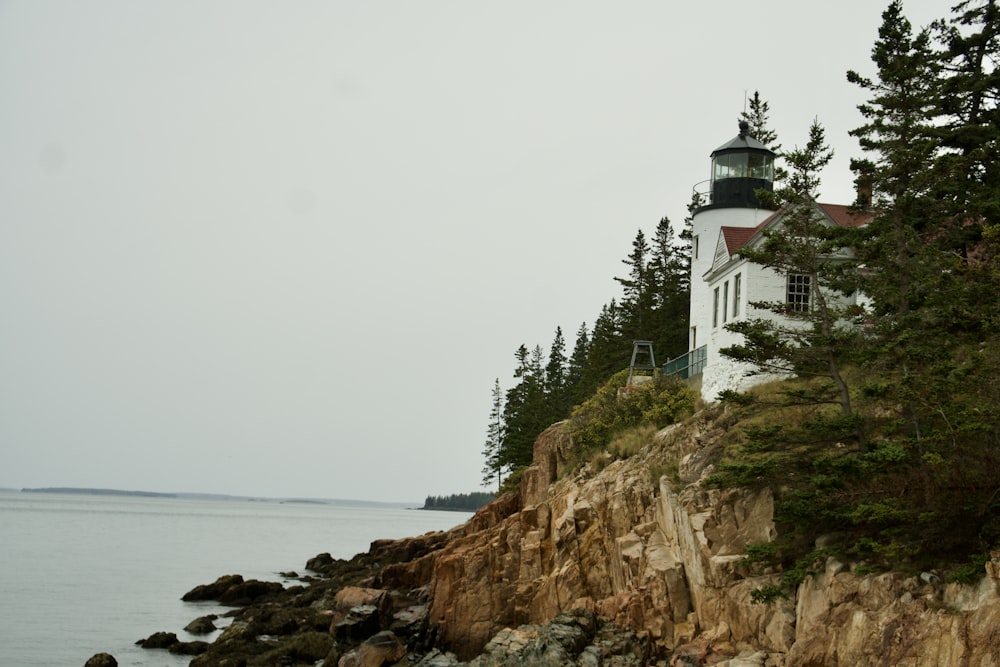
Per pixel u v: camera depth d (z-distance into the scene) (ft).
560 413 276.00
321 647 143.64
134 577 261.65
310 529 643.04
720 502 95.55
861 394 84.38
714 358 143.23
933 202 96.99
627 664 93.61
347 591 153.99
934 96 108.58
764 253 95.25
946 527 72.59
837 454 87.45
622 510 113.29
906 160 92.89
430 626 134.62
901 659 66.90
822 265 95.86
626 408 153.17
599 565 113.19
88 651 153.58
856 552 77.51
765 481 90.27
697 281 179.52
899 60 107.96
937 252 91.35
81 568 281.54
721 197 176.96
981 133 111.55
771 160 176.96
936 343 83.30
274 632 160.04
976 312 79.46
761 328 93.50
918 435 76.33
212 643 158.30
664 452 119.34
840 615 73.87
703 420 119.14
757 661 79.87
